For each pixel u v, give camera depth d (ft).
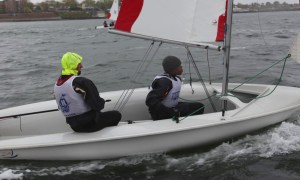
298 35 15.23
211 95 17.31
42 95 27.32
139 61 44.68
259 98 15.79
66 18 312.91
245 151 14.07
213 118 14.03
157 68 38.37
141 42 77.10
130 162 13.62
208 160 13.61
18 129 15.39
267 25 112.37
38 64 45.44
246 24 123.54
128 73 35.65
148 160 13.71
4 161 13.61
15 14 313.73
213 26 13.91
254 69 34.94
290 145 14.30
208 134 13.92
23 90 29.22
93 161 13.52
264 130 15.24
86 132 13.26
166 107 14.21
